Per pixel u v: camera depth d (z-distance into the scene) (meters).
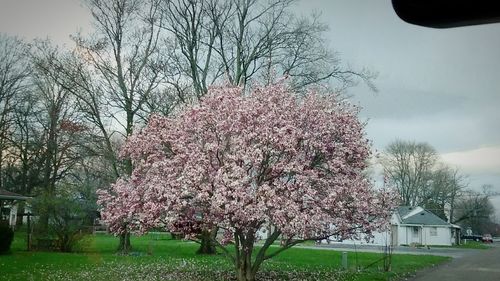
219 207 12.08
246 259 13.96
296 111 13.50
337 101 14.58
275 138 12.38
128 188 14.62
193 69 26.48
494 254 35.50
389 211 14.19
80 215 26.17
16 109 33.09
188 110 14.49
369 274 17.86
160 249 28.31
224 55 26.67
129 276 15.66
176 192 12.70
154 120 15.29
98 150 28.03
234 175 12.03
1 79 31.36
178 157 13.40
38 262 18.92
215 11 26.20
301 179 12.33
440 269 21.59
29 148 36.06
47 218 25.42
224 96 14.05
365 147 13.84
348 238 13.91
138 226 14.26
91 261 20.06
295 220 11.69
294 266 19.81
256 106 13.27
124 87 26.62
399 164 66.06
